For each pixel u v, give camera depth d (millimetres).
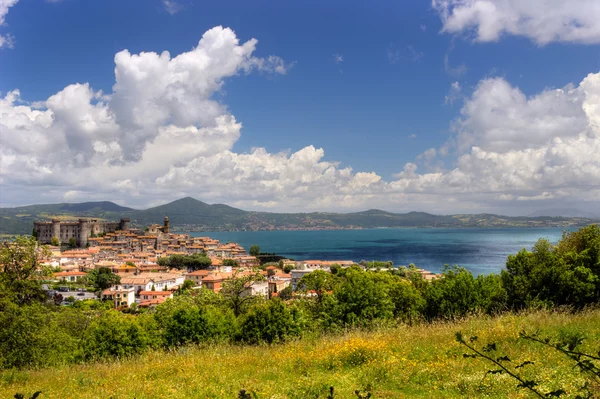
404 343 15961
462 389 10570
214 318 37656
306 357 15750
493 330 15469
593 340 13328
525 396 9375
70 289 123125
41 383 16891
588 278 27500
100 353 39062
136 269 151625
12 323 27875
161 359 19625
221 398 11742
